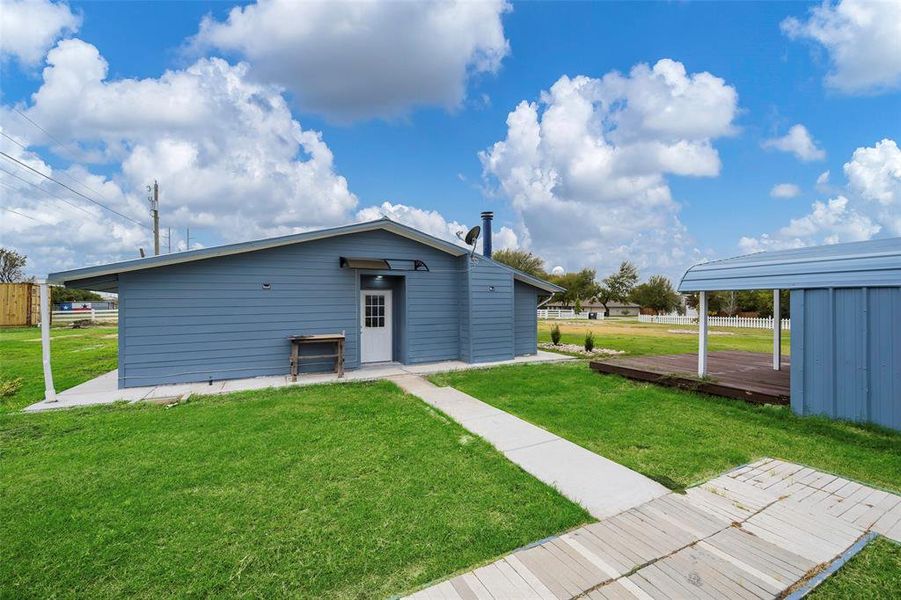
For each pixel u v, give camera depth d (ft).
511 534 8.74
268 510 9.71
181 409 18.63
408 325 30.89
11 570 7.53
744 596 6.84
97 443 14.19
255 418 17.21
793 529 8.93
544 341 52.24
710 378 21.63
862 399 15.12
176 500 10.16
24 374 27.89
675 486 11.09
